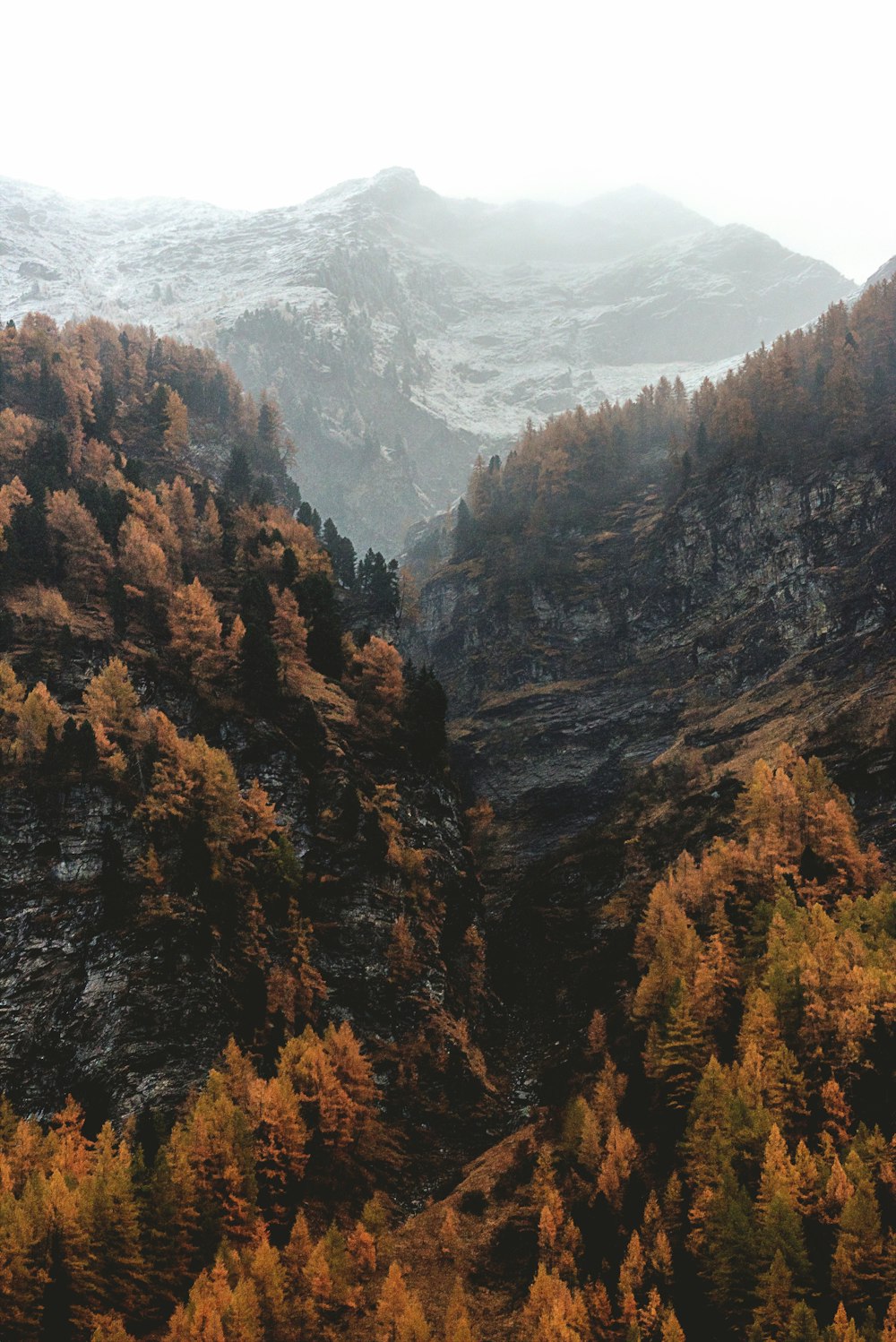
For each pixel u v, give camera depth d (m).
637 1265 71.56
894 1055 80.81
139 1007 93.56
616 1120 85.62
